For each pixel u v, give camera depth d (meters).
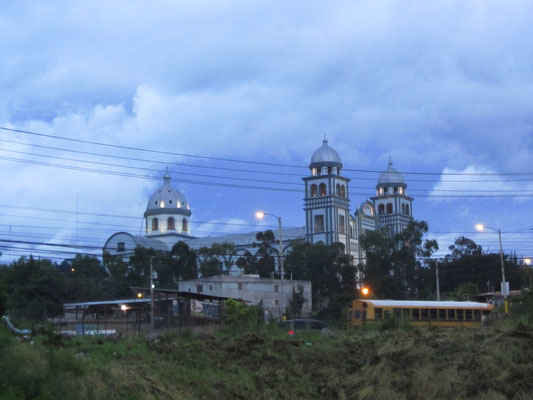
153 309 70.56
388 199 184.00
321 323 56.91
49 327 39.53
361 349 42.94
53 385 25.61
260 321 51.56
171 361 37.53
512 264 125.25
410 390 34.75
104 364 33.06
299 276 123.50
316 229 154.88
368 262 126.56
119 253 157.12
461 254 138.88
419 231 132.00
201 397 32.91
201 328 56.19
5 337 28.33
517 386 33.03
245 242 164.75
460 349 38.44
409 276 128.00
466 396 32.94
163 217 192.62
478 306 65.50
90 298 98.94
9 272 94.62
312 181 157.25
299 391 35.88
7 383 24.45
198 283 96.56
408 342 40.84
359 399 35.00
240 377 36.50
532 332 38.78
